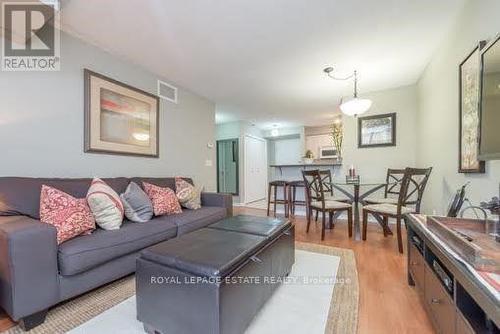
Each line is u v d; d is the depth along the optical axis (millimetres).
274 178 6184
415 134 3766
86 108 2432
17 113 1993
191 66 3057
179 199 2900
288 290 1850
